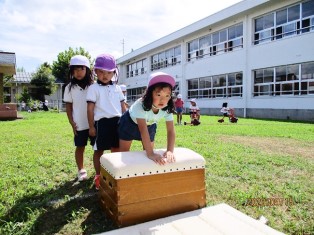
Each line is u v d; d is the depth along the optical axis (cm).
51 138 708
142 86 3200
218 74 2033
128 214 224
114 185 224
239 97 1848
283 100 1544
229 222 222
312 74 1414
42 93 3400
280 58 1560
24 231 219
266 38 1669
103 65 320
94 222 236
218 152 510
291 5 1510
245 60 1780
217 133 828
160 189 235
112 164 226
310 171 390
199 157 253
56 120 1380
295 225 227
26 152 514
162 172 234
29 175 362
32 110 2752
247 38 1775
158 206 235
